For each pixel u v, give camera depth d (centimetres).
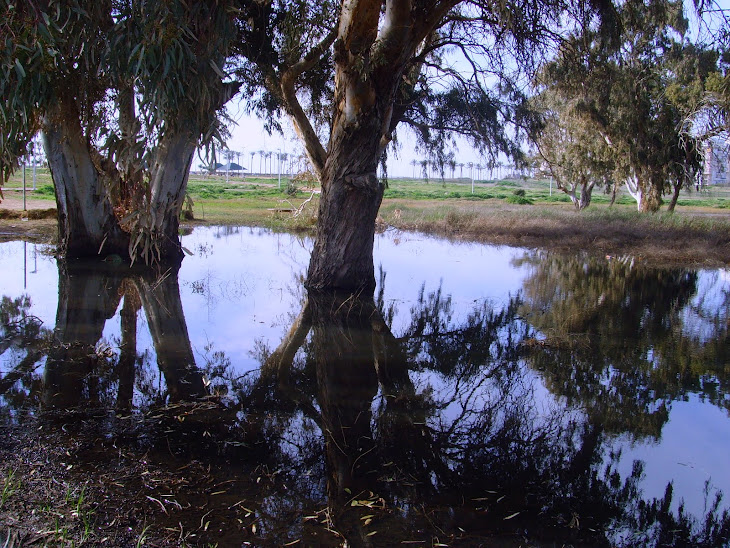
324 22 1048
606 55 1039
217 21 533
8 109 504
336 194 991
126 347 647
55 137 1131
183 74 505
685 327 845
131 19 499
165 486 349
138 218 591
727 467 418
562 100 2180
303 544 301
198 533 304
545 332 801
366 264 1034
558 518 346
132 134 523
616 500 369
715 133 2467
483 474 399
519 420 497
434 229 2353
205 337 712
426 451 432
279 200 3844
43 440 399
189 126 543
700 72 2009
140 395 500
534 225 2281
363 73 855
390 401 532
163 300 909
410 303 984
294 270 1273
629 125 2467
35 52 484
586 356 690
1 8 484
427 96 1588
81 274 1085
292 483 367
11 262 1197
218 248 1642
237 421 461
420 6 886
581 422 496
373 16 828
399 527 326
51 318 761
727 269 1526
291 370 606
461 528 329
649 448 447
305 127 1116
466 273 1345
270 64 1127
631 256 1734
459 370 633
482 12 1089
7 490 326
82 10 497
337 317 852
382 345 723
